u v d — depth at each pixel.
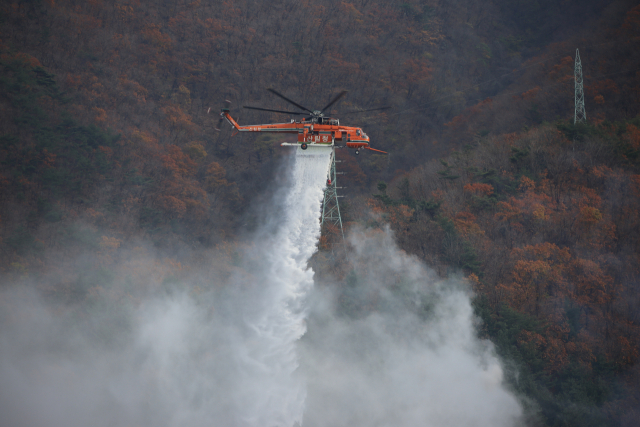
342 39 143.75
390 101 130.62
